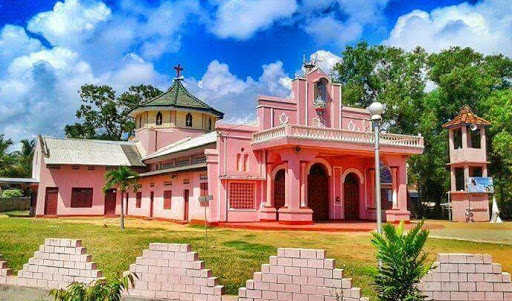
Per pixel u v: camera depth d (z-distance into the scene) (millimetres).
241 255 13914
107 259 13961
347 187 31484
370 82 42656
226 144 27266
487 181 32906
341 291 7801
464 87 37719
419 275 7246
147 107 42844
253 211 27531
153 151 42281
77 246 10305
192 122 44156
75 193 39812
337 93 31328
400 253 7273
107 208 41219
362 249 15891
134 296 9516
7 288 10695
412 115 40062
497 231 23359
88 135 61188
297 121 29297
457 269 7875
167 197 33688
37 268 10617
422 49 41750
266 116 28266
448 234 21516
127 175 25219
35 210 39688
